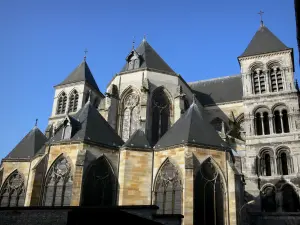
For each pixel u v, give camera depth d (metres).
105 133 45.72
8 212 28.08
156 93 56.84
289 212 54.50
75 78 84.56
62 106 82.88
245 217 47.06
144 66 59.03
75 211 24.55
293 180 59.03
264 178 61.16
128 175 42.31
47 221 27.31
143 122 50.78
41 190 40.88
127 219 24.19
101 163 42.47
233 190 39.91
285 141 62.69
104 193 41.41
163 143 44.59
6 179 52.16
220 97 75.75
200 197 39.16
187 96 61.59
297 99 65.31
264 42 73.56
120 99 57.16
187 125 44.97
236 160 49.66
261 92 69.50
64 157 41.91
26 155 53.50
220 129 69.56
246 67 72.12
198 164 40.59
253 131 65.94
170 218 29.34
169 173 41.75
